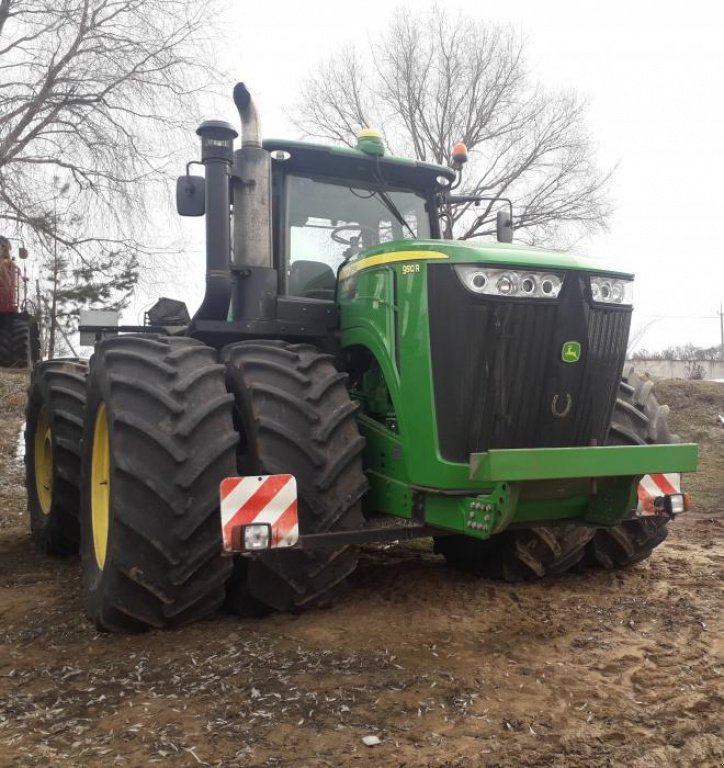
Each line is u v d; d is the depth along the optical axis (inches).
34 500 213.6
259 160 155.8
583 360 137.4
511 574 162.1
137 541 126.4
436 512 135.1
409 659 119.5
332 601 141.9
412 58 938.7
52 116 556.4
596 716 101.7
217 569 130.1
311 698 105.8
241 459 137.8
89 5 556.4
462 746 93.6
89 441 151.6
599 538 170.1
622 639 130.4
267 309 156.6
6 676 115.6
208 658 119.8
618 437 161.0
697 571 175.8
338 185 179.0
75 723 100.2
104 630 132.8
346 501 133.8
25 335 622.2
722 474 348.2
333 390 140.5
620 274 142.5
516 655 122.3
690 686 111.4
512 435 134.7
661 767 89.6
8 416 423.8
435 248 135.9
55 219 553.3
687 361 1027.9
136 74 567.2
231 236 158.7
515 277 132.2
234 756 91.3
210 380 134.5
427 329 134.6
